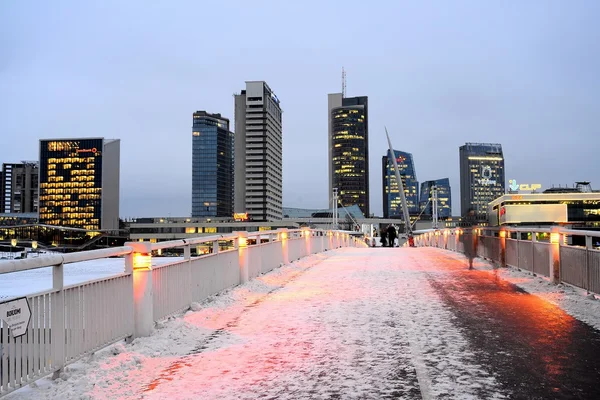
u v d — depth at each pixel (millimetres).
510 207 135375
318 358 6449
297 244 21094
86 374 5855
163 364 6344
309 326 8258
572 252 11281
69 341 5914
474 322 8336
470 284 12797
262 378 5738
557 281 12016
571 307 9508
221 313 9469
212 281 10922
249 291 11992
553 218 133500
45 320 5492
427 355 6477
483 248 20297
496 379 5539
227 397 5172
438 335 7492
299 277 14953
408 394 5121
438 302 10203
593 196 134250
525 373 5734
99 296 6555
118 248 7113
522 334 7512
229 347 7090
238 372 5977
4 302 4875
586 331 7664
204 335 7793
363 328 8008
